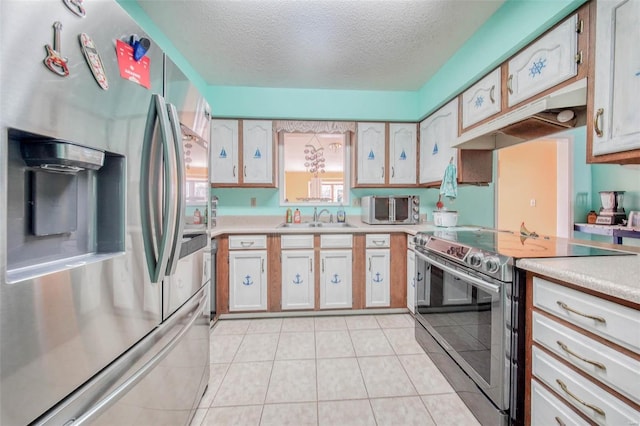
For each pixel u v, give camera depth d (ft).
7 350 1.62
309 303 8.38
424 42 6.82
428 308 6.18
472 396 4.56
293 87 9.32
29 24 1.69
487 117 6.29
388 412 4.58
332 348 6.57
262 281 8.28
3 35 1.55
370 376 5.51
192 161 4.16
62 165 1.99
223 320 8.21
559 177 10.32
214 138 9.05
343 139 10.50
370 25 6.19
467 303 4.77
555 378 3.26
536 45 4.93
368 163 9.53
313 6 5.58
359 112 9.55
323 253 8.38
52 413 1.91
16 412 1.67
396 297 8.56
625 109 3.42
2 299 1.59
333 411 4.62
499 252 4.13
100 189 2.56
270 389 5.15
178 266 3.68
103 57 2.27
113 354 2.46
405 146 9.61
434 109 8.61
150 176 2.91
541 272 3.35
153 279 2.99
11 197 1.84
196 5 5.53
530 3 4.83
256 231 8.16
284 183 10.30
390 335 7.18
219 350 6.51
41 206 2.05
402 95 9.68
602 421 2.71
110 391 2.41
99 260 2.31
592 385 2.83
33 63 1.71
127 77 2.57
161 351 3.20
